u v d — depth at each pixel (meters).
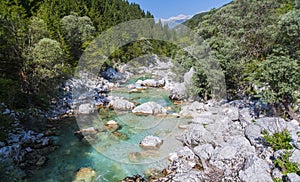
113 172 9.96
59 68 18.52
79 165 10.52
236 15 20.09
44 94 17.50
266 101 11.43
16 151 10.83
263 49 16.27
